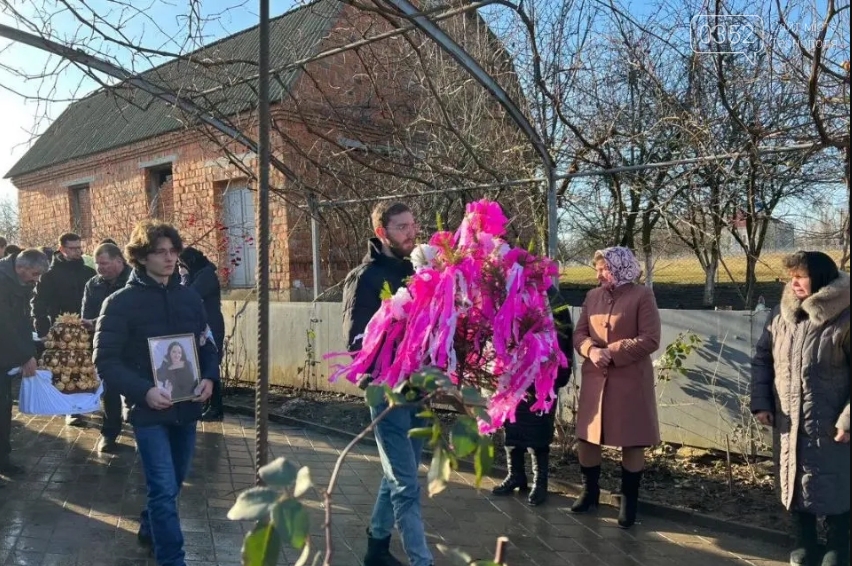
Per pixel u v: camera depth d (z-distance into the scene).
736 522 4.09
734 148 5.93
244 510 1.21
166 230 3.30
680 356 5.18
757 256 7.18
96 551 3.69
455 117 7.52
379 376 2.96
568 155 6.46
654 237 8.05
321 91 6.64
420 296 2.68
